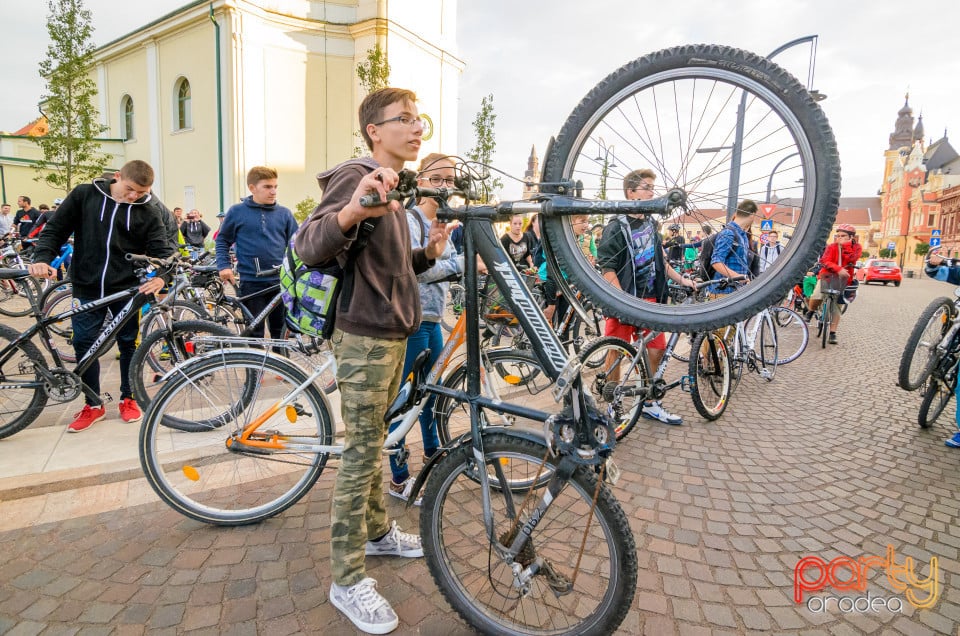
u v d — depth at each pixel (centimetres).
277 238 466
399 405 220
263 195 456
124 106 2128
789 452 371
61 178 1377
